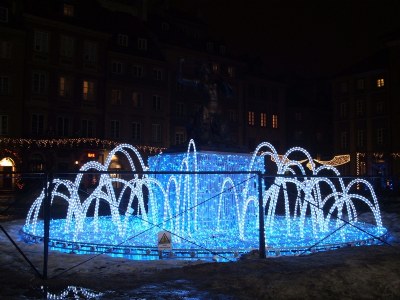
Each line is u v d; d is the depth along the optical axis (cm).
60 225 1580
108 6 5928
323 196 3750
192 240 1140
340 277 658
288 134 7319
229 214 1396
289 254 1009
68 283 686
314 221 1455
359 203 3056
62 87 4941
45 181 755
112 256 1003
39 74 4784
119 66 5412
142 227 1438
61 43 4931
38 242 1205
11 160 4525
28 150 4619
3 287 666
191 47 6041
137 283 681
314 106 7481
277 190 1455
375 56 6284
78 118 5047
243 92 6631
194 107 6041
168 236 971
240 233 1242
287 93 7712
